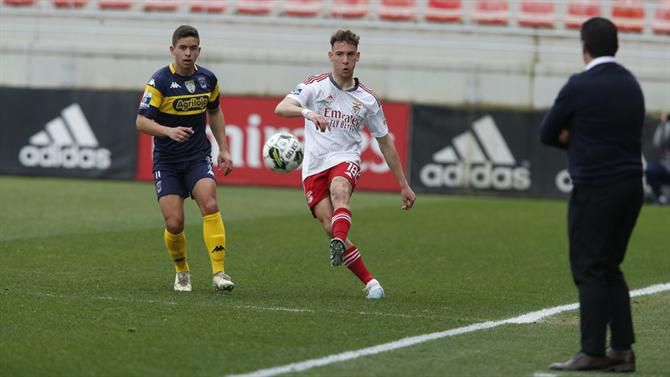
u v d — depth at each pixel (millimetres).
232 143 83875
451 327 29875
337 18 96875
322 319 30375
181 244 34812
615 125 24141
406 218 63812
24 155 85688
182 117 34062
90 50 93562
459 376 23984
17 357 24812
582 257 24547
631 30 95812
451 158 82375
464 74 90188
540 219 65188
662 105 89125
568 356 26266
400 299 34844
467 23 96812
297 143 35031
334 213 32875
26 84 94438
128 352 25531
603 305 24406
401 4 98875
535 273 42500
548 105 89375
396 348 26766
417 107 82562
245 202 70938
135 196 72625
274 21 94688
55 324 28656
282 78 91750
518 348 27188
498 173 82000
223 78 92188
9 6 100375
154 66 93250
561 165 81250
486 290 37594
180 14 96188
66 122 85125
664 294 37562
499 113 81812
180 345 26406
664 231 59875
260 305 32594
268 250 47375
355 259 34844
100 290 34875
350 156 33938
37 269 39594
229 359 25125
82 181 83562
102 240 49062
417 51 93188
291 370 24188
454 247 50594
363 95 33875
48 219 57562
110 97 84625
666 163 78250
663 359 26297
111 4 99250
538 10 97500
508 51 92688
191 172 34406
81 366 24156
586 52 24906
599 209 24188
